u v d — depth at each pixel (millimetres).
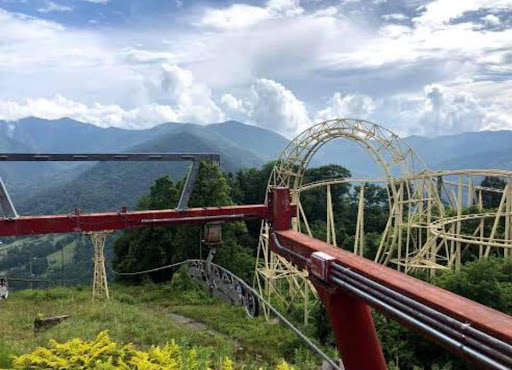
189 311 27625
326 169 67750
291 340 20672
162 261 51500
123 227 7738
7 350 9172
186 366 8125
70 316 19719
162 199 52750
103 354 8188
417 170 30078
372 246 44031
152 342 15406
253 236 61875
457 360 16922
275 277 30250
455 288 18781
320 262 5309
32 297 32531
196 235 45375
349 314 5301
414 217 34781
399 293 4129
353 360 5449
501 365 3125
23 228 7164
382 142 27344
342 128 27875
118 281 55781
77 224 7469
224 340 17984
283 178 30719
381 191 66750
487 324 3299
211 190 46281
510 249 29984
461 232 36812
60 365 7504
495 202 56281
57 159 7078
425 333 3816
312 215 65688
